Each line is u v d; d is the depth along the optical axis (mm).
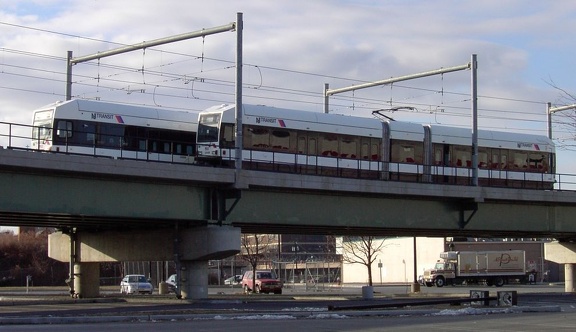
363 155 50031
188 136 47719
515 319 28906
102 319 27672
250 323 26406
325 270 120062
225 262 124688
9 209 34344
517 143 56969
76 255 52000
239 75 40562
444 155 53625
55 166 34656
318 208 45438
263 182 42062
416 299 47156
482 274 90312
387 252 109438
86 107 43344
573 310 36438
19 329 23094
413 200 49344
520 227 53719
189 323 26469
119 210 38156
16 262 119812
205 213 41969
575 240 65062
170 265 113375
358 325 25266
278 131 46781
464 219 51156
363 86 53281
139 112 45625
